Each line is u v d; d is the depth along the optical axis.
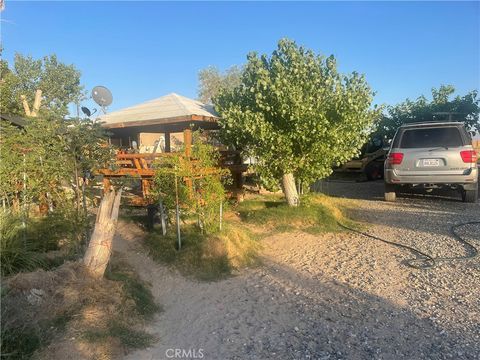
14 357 3.26
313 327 4.09
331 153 8.12
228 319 4.37
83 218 5.67
